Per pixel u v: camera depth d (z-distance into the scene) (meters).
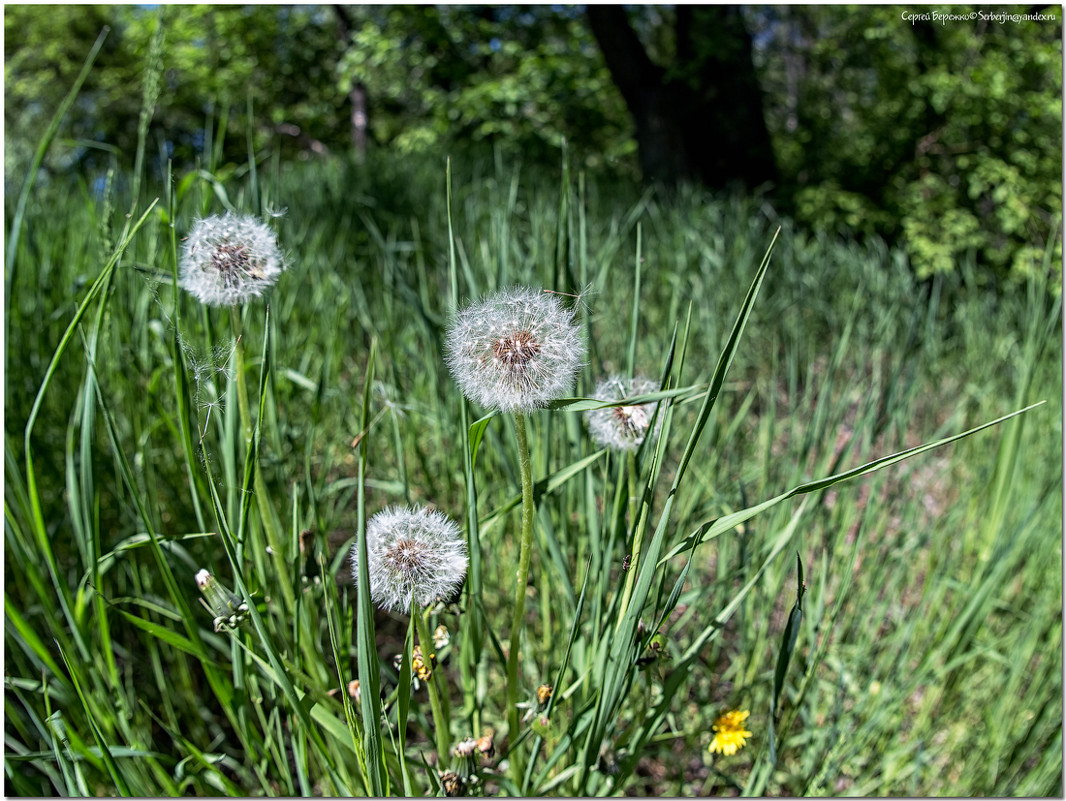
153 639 0.40
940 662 0.44
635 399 0.23
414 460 0.54
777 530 0.44
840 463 0.44
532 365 0.23
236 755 0.42
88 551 0.32
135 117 3.78
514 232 0.47
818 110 2.27
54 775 0.33
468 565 0.28
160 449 0.47
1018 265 1.53
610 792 0.30
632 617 0.25
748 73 2.00
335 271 0.77
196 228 0.29
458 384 0.25
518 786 0.30
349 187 1.24
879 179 1.91
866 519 0.44
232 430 0.31
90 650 0.32
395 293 0.50
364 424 0.23
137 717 0.38
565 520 0.36
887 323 0.74
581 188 0.34
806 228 1.65
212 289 0.28
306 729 0.27
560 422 0.38
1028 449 0.60
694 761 0.44
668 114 1.95
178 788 0.32
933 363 0.81
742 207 1.31
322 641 0.38
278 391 0.45
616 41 1.96
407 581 0.24
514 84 2.18
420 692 0.45
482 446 0.44
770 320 0.98
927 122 1.86
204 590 0.27
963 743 0.47
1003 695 0.44
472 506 0.28
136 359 0.42
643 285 0.97
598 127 2.47
